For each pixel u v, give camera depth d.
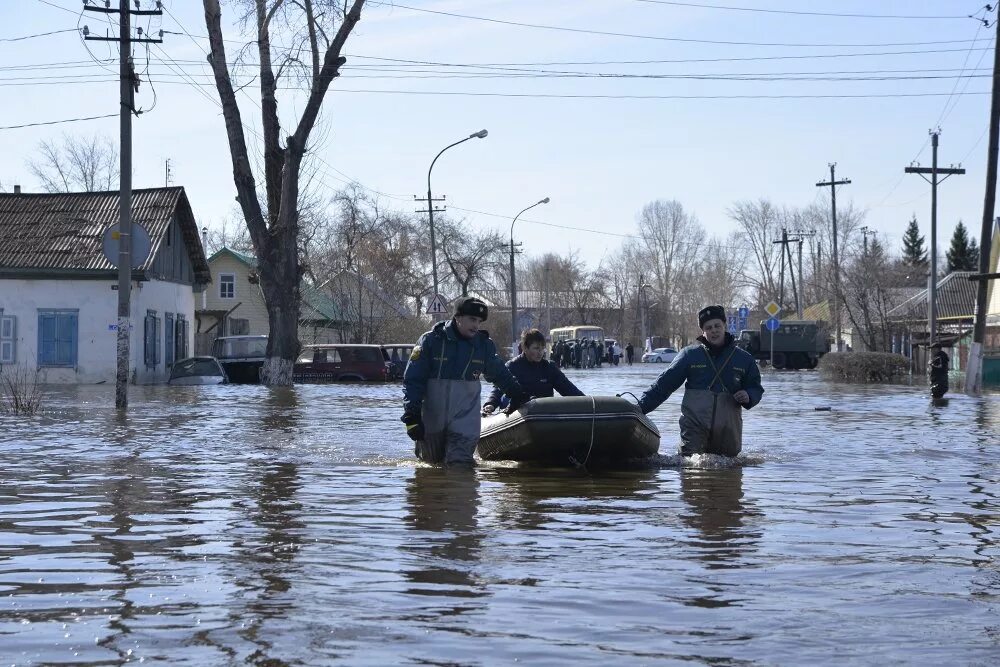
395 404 21.59
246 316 61.31
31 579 5.12
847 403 23.50
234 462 10.64
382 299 56.19
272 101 31.77
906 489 8.77
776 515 7.28
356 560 5.59
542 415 10.27
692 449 10.97
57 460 10.76
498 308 78.62
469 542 6.15
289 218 31.81
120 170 21.30
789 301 104.06
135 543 6.07
